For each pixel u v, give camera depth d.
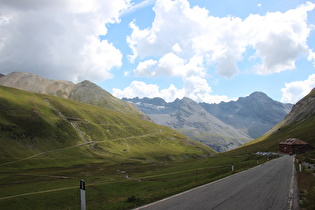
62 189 66.69
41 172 118.06
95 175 106.56
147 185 64.50
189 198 17.28
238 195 18.34
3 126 181.50
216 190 20.88
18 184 82.94
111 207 15.51
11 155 150.88
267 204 15.26
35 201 52.91
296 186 22.67
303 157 76.88
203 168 90.00
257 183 25.19
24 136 184.75
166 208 14.20
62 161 160.50
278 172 36.44
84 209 12.84
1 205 50.75
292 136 152.75
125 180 81.38
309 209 13.95
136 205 15.62
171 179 72.31
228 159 111.12
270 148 145.12
